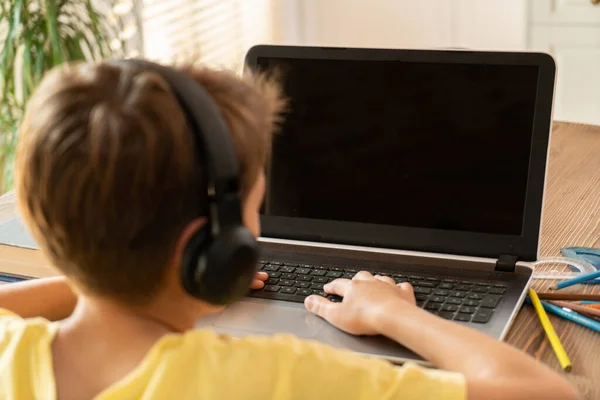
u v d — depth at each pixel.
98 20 2.37
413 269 1.06
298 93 1.15
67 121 0.53
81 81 0.55
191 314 0.62
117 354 0.60
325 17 3.66
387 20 3.55
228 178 0.55
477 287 1.00
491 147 1.07
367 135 1.12
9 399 0.60
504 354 0.72
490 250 1.07
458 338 0.76
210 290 0.56
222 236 0.55
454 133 1.09
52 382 0.59
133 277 0.56
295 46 1.14
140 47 2.88
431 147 1.10
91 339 0.61
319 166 1.14
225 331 0.92
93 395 0.59
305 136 1.15
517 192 1.07
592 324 0.94
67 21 2.55
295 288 1.01
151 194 0.53
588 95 3.10
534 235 1.06
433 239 1.10
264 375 0.58
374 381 0.60
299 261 1.09
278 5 3.67
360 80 1.12
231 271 0.56
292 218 1.16
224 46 3.36
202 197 0.55
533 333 0.94
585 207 1.31
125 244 0.54
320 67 1.14
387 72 1.11
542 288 1.04
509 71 1.06
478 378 0.68
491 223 1.08
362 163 1.13
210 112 0.55
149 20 2.91
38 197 0.55
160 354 0.58
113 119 0.52
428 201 1.10
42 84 0.57
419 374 0.62
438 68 1.09
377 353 0.85
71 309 0.90
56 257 0.57
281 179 1.16
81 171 0.52
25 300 0.87
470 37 3.41
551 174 1.46
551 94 1.05
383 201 1.12
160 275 0.57
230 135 0.56
